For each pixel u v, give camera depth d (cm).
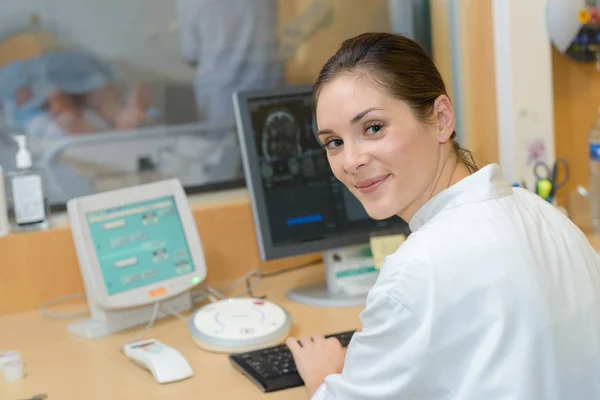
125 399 135
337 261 186
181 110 208
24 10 192
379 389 107
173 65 205
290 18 214
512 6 207
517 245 106
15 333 174
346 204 188
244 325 159
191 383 141
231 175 214
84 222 169
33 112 196
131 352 152
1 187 185
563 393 102
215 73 209
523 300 102
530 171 215
